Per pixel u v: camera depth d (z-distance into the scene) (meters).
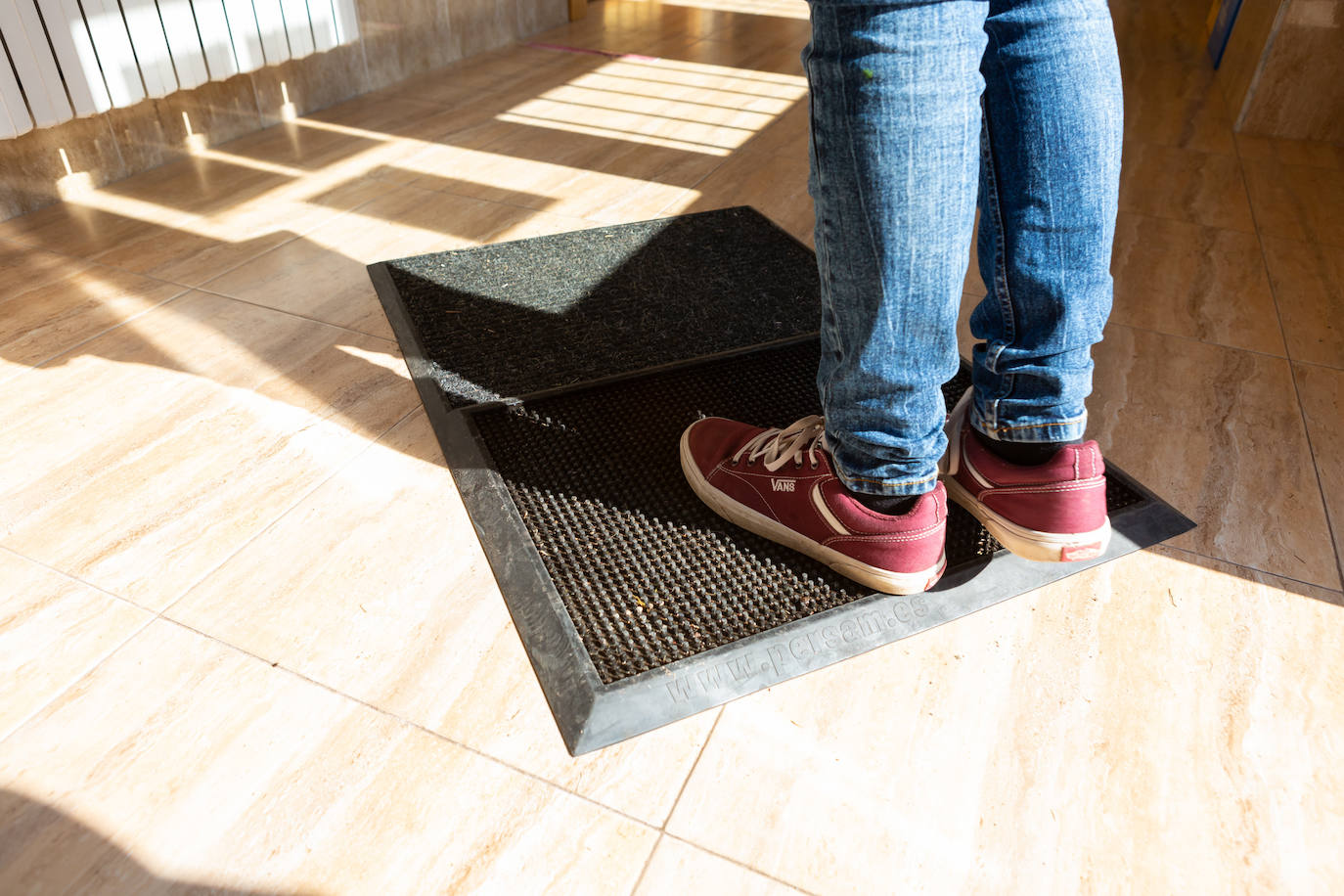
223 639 0.91
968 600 0.98
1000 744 0.84
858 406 0.80
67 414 1.24
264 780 0.78
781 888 0.72
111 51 1.85
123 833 0.74
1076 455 0.89
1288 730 0.86
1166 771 0.82
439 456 1.18
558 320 1.49
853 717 0.86
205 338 1.42
